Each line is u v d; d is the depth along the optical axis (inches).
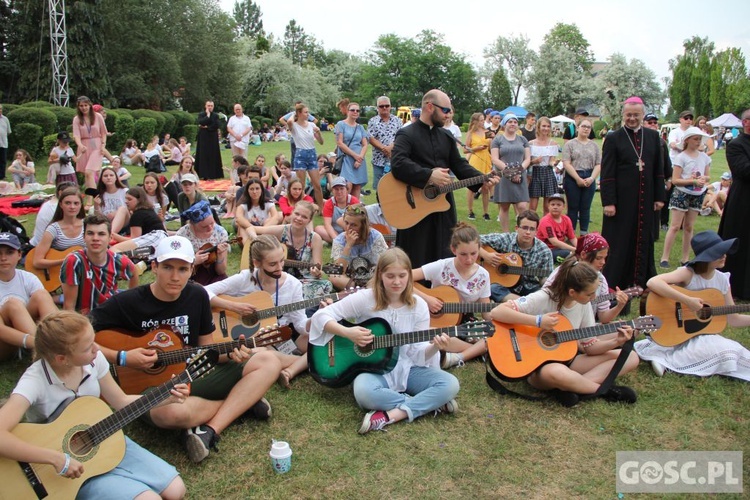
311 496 126.0
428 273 195.5
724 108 2289.6
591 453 143.0
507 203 345.7
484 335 158.7
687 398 169.2
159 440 145.7
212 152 609.0
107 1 1344.7
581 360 172.4
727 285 190.4
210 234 219.5
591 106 2329.0
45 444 110.4
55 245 217.0
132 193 268.5
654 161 239.8
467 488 129.4
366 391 153.9
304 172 411.2
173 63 1499.8
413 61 2950.3
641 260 242.1
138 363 140.7
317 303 182.7
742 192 245.3
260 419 154.7
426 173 218.5
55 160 511.2
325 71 3326.8
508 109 1795.0
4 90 1289.4
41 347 110.0
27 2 1203.2
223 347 142.8
